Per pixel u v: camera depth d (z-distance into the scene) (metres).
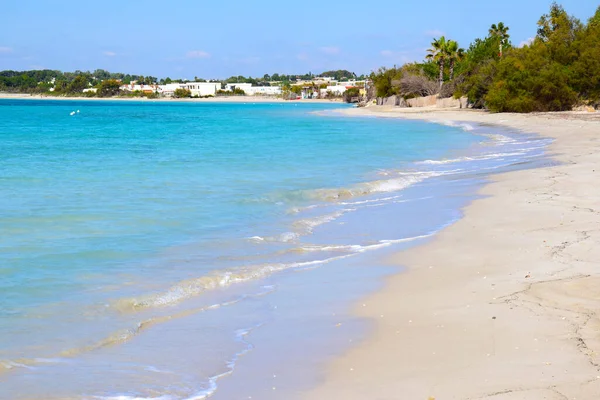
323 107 144.00
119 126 62.06
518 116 60.44
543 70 66.06
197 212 15.48
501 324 7.29
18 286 9.61
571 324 7.13
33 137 44.97
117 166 25.12
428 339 7.04
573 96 65.25
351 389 5.93
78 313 8.45
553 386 5.62
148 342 7.44
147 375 6.51
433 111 82.69
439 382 5.90
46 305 8.77
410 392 5.74
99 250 11.84
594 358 6.18
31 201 16.88
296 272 10.39
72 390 6.16
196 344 7.33
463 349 6.66
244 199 17.17
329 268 10.54
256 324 7.96
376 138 40.06
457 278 9.42
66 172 23.12
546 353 6.38
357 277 9.90
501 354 6.44
